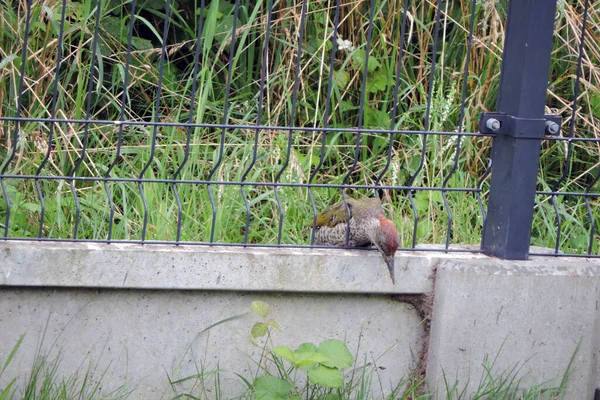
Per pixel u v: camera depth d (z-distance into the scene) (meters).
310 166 13.29
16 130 9.41
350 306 10.12
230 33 14.35
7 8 13.93
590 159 14.95
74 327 9.56
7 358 9.45
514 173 10.00
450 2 15.27
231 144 13.65
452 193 13.62
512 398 10.14
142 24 16.39
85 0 13.96
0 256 9.09
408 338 10.29
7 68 13.63
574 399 10.26
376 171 14.46
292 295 9.94
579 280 10.04
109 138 14.22
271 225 12.90
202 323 9.82
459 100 14.91
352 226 10.72
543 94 9.84
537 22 9.62
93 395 9.54
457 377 10.05
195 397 9.75
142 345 9.75
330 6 15.27
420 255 10.16
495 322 10.00
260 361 9.95
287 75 14.25
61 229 11.96
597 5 15.07
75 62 13.48
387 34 15.22
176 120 13.59
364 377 10.23
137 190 12.80
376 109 15.40
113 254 9.34
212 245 9.82
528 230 10.19
